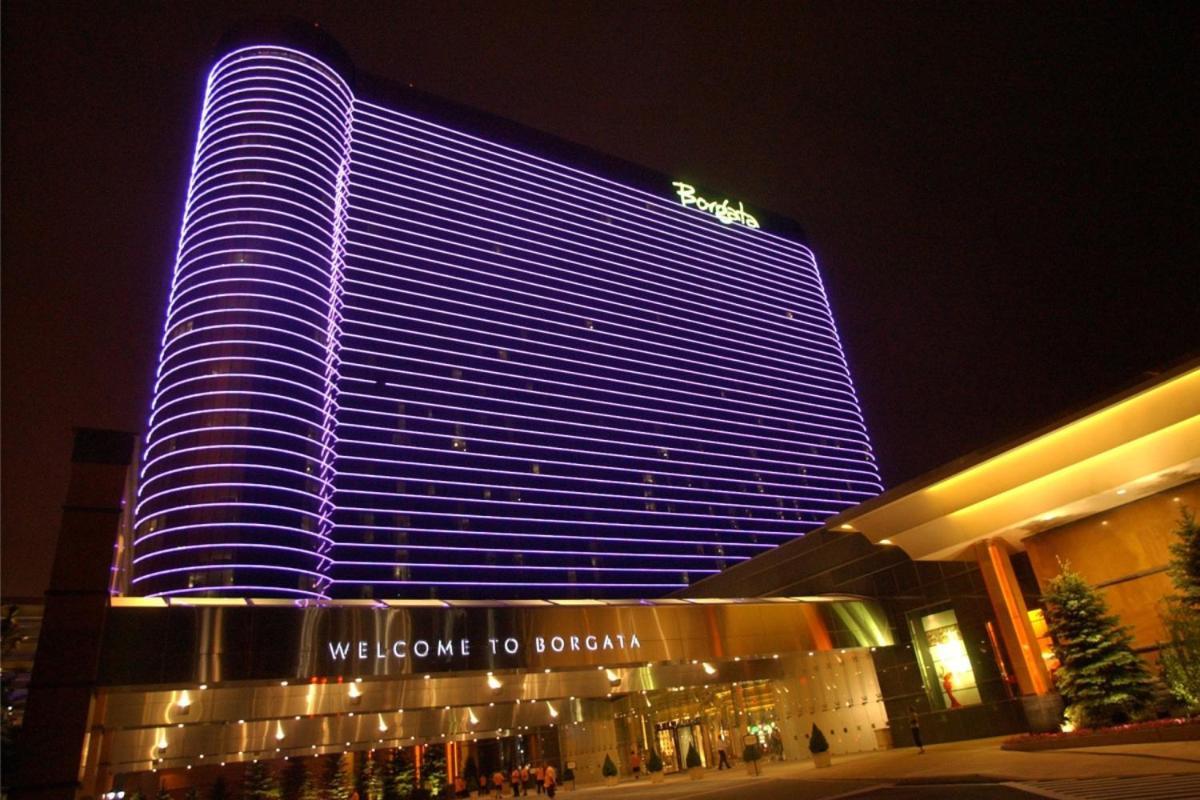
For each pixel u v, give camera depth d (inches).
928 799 743.1
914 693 1584.6
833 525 1567.4
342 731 1835.6
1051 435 1202.0
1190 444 1118.4
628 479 5541.3
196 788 2281.0
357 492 4458.7
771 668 1774.1
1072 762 868.0
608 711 2262.6
